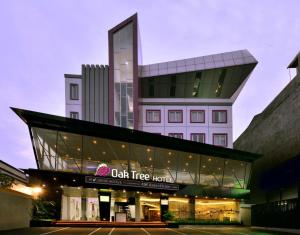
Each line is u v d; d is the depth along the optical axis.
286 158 44.56
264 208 43.66
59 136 39.00
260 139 54.78
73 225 35.62
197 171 48.34
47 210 36.47
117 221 40.56
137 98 59.75
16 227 30.98
